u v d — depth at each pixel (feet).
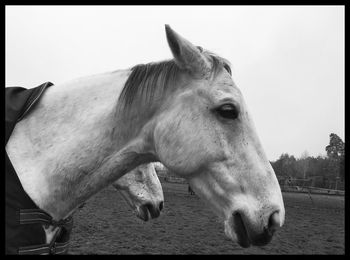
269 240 5.84
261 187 5.93
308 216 39.32
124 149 6.41
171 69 6.54
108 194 53.31
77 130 6.27
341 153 140.46
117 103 6.36
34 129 6.32
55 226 6.21
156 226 29.01
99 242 22.45
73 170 6.12
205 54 6.71
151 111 6.48
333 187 87.76
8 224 5.61
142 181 9.61
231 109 6.10
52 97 6.61
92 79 6.82
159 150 6.35
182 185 78.28
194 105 6.26
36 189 5.94
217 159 6.12
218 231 27.91
